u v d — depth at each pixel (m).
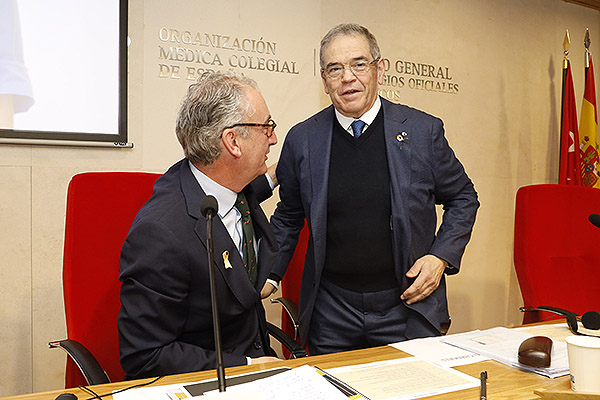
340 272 1.86
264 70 2.88
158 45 2.63
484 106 3.66
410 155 1.82
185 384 1.13
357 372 1.20
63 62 2.44
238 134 1.41
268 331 1.72
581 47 4.12
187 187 1.44
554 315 2.29
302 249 2.27
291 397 1.04
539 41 3.90
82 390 1.11
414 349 1.39
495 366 1.25
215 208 1.13
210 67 2.75
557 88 4.00
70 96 2.46
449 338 1.49
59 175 2.45
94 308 1.68
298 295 2.24
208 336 1.45
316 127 1.92
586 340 1.08
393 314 1.85
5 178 2.35
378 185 1.82
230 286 1.40
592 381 1.05
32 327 2.43
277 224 2.09
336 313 1.88
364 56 1.78
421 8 3.38
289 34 2.95
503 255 3.77
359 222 1.82
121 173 1.76
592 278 2.43
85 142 2.46
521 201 2.40
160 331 1.32
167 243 1.32
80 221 1.69
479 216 3.66
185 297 1.37
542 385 1.13
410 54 3.34
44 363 2.45
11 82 2.34
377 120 1.87
